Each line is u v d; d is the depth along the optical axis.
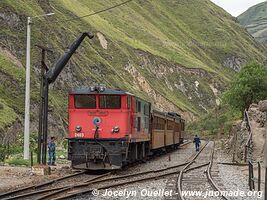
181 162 34.66
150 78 149.62
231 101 67.06
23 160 30.36
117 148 25.88
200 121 119.81
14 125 54.81
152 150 37.28
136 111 28.58
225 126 85.06
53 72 25.59
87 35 26.38
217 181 22.11
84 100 26.38
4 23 83.06
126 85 120.62
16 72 70.31
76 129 26.22
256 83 65.69
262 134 34.62
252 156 31.98
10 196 16.48
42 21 95.94
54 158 30.36
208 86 176.00
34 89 70.06
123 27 186.12
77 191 17.33
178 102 151.75
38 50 84.12
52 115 66.75
